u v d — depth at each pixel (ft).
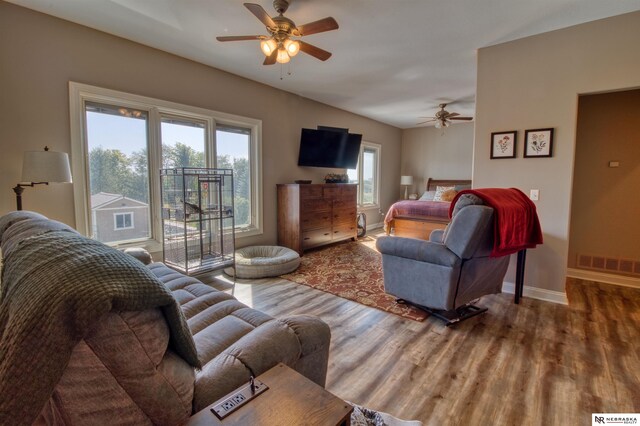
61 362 2.07
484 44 10.84
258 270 12.46
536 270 10.55
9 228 4.48
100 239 10.42
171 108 11.69
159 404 2.64
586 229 12.65
